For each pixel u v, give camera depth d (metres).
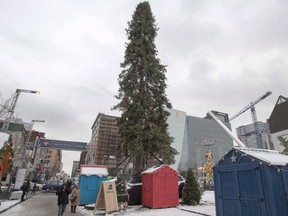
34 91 22.22
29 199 22.48
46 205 17.72
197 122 151.12
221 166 9.71
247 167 8.50
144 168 18.61
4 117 24.86
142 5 25.27
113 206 13.52
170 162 18.95
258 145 121.62
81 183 18.62
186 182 16.30
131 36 23.86
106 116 101.25
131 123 18.70
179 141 139.88
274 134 52.44
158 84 20.97
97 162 91.19
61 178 102.75
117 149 19.84
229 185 9.13
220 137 153.88
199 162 88.94
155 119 19.83
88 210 14.83
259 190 7.87
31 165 48.72
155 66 21.03
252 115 128.50
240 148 9.29
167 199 14.73
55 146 59.00
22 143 46.75
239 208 8.48
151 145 17.94
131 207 15.20
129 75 20.86
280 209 7.43
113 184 14.45
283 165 8.14
